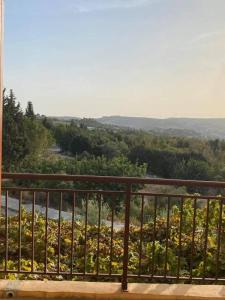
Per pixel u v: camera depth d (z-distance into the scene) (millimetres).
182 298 3285
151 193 3365
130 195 3262
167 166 19000
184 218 5730
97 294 3287
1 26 1696
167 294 3291
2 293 3268
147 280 4367
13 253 5027
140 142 21078
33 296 3281
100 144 21562
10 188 3336
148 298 3295
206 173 18094
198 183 3186
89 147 21500
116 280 4418
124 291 3312
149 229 5891
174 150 19594
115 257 5008
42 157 18891
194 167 18281
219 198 3346
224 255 4766
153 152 19750
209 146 19766
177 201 6273
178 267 3512
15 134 18656
